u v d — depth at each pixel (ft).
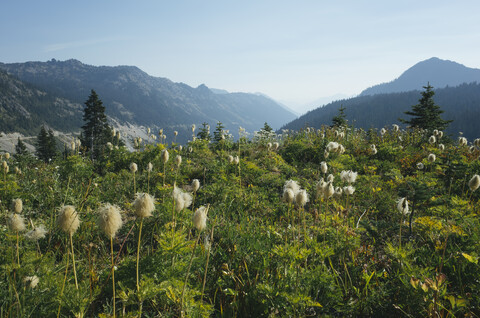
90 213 14.76
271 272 10.40
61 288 7.97
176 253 9.39
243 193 20.43
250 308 8.81
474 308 8.58
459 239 12.09
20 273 8.63
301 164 34.01
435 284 8.29
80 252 11.59
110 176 25.88
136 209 7.18
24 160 32.01
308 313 9.24
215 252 11.61
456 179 24.20
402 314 8.71
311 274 9.55
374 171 29.78
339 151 21.49
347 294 9.53
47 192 18.43
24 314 7.20
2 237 11.64
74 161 25.00
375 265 11.30
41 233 9.75
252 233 13.58
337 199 19.11
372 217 18.53
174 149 35.42
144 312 8.60
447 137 49.65
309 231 13.87
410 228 14.15
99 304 8.85
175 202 10.48
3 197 16.62
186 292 8.14
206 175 25.86
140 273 9.05
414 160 30.83
